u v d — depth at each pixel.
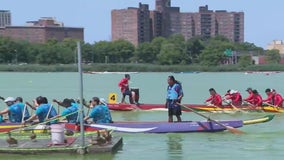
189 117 48.38
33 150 27.03
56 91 101.56
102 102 35.78
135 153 28.28
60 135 27.91
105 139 28.23
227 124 35.69
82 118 27.22
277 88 113.88
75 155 27.12
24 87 118.81
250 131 36.69
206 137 34.06
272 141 32.59
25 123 33.03
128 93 54.84
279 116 48.38
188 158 27.09
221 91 104.56
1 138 30.47
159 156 27.66
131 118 47.25
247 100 52.03
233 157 27.45
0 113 33.94
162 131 35.28
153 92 99.31
